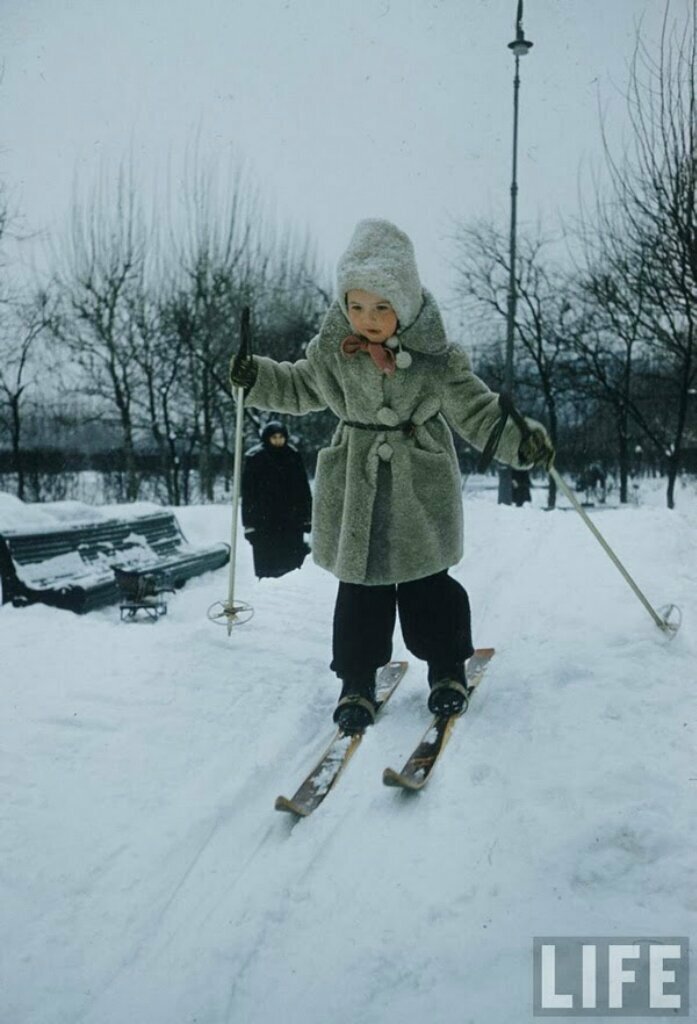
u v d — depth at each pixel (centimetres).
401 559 333
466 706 336
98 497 2586
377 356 319
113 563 738
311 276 2622
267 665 419
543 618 473
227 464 2562
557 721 325
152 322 2392
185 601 710
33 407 2456
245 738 339
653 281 1781
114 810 283
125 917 229
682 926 209
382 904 229
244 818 283
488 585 593
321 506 349
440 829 263
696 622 430
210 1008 196
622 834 247
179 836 266
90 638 481
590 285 2214
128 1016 194
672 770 281
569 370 2420
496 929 215
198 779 305
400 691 386
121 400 2377
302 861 252
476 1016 186
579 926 212
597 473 2853
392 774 269
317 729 357
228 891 241
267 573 740
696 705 332
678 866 231
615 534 740
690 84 1437
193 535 1024
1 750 324
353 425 339
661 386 2500
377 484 335
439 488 339
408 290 311
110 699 376
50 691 387
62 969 210
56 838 266
